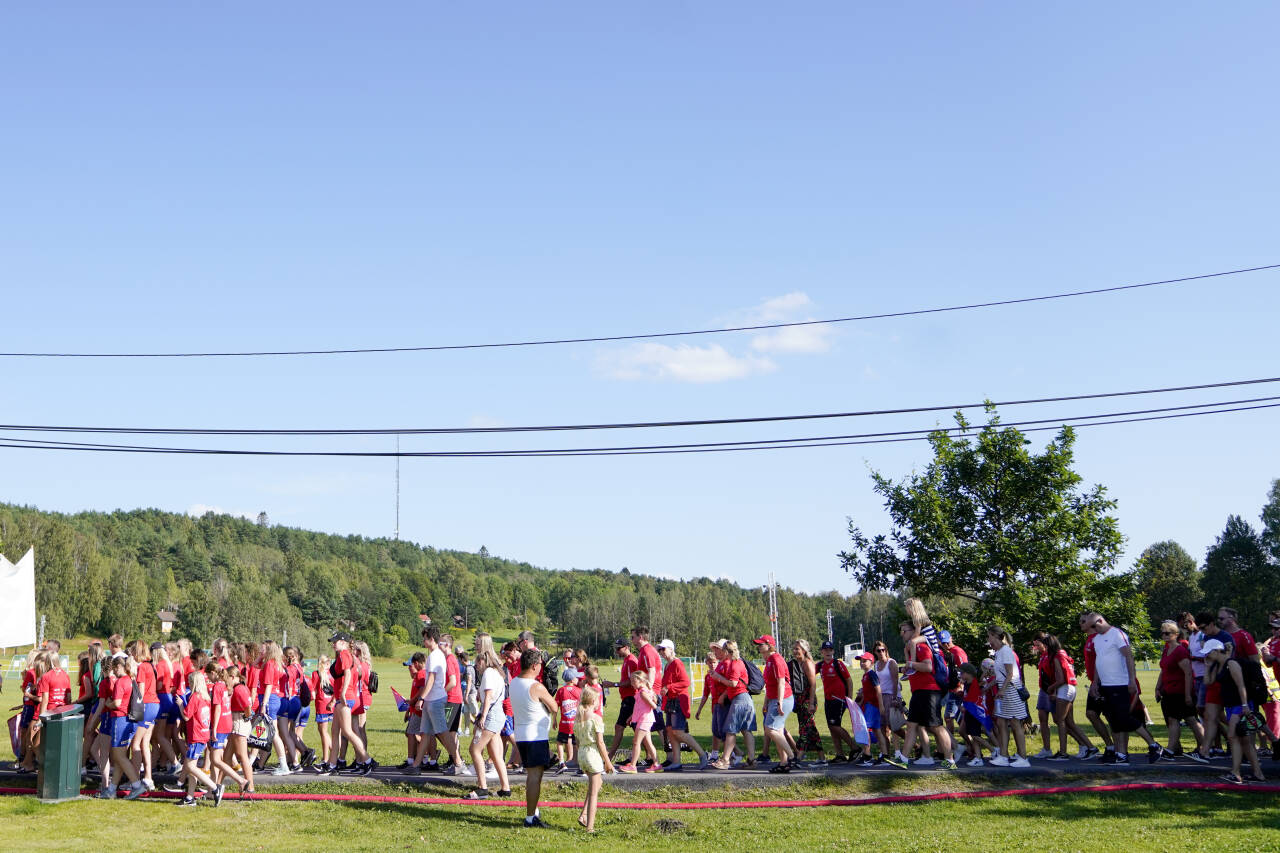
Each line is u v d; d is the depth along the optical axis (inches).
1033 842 459.5
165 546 6811.0
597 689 520.1
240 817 536.7
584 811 514.0
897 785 568.7
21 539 4500.5
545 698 527.5
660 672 645.9
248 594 4485.7
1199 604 2979.8
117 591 4768.7
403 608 6240.2
